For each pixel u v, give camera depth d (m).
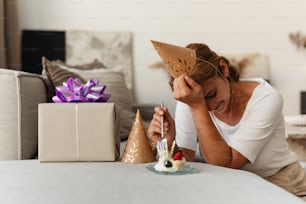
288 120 2.62
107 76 2.54
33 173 1.15
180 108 1.55
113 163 1.29
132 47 3.64
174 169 1.15
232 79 1.45
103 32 3.59
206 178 1.09
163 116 1.39
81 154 1.30
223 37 3.67
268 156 1.45
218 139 1.34
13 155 1.54
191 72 1.30
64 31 3.56
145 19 3.63
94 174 1.13
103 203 0.88
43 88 1.84
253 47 3.69
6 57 3.46
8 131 1.54
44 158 1.30
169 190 0.97
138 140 1.32
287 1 3.68
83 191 0.97
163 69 3.65
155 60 3.65
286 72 3.72
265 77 3.66
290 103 3.72
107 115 1.30
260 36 3.69
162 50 1.24
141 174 1.14
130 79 3.58
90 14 3.61
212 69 1.35
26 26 3.56
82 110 1.30
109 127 1.30
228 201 0.90
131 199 0.91
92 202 0.89
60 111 1.30
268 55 3.70
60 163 1.29
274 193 0.97
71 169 1.20
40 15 3.57
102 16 3.61
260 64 3.67
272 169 1.48
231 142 1.40
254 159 1.39
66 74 2.04
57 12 3.58
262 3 3.67
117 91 2.50
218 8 3.66
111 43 3.59
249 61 3.68
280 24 3.69
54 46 3.54
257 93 1.42
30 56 3.52
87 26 3.61
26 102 1.58
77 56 3.56
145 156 1.30
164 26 3.65
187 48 1.30
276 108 1.39
